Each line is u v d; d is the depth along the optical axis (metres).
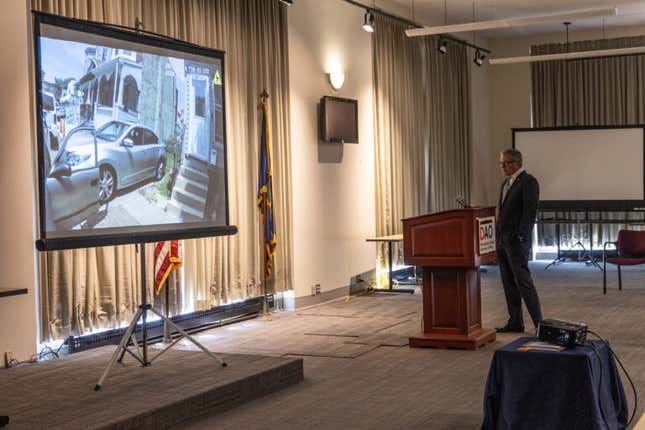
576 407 4.02
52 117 4.89
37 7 6.33
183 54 5.80
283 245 9.16
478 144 14.75
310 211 9.70
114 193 5.25
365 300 10.09
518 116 15.12
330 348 7.00
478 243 6.66
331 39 10.20
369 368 6.19
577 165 13.66
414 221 6.76
